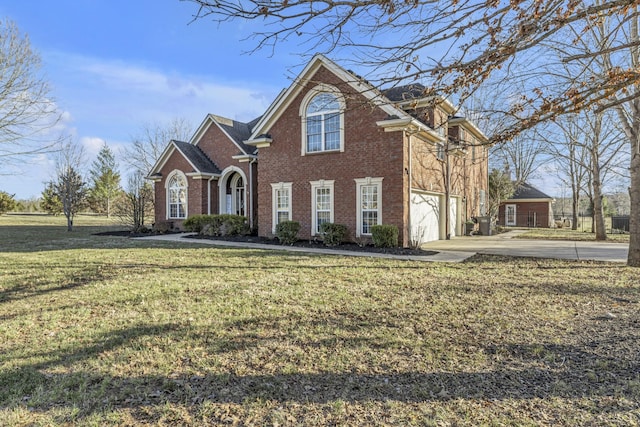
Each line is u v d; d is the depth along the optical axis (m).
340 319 5.04
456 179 19.02
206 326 4.77
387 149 13.23
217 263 9.79
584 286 6.92
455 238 17.92
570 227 32.25
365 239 13.57
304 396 3.07
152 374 3.46
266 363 3.69
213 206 21.92
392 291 6.61
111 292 6.58
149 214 26.67
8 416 2.78
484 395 3.07
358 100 4.37
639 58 7.18
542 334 4.45
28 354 3.92
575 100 3.60
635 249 9.10
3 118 14.89
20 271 8.66
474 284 7.17
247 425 2.68
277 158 15.75
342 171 14.16
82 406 2.93
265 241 15.43
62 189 24.19
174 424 2.70
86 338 4.37
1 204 38.31
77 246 14.02
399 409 2.87
